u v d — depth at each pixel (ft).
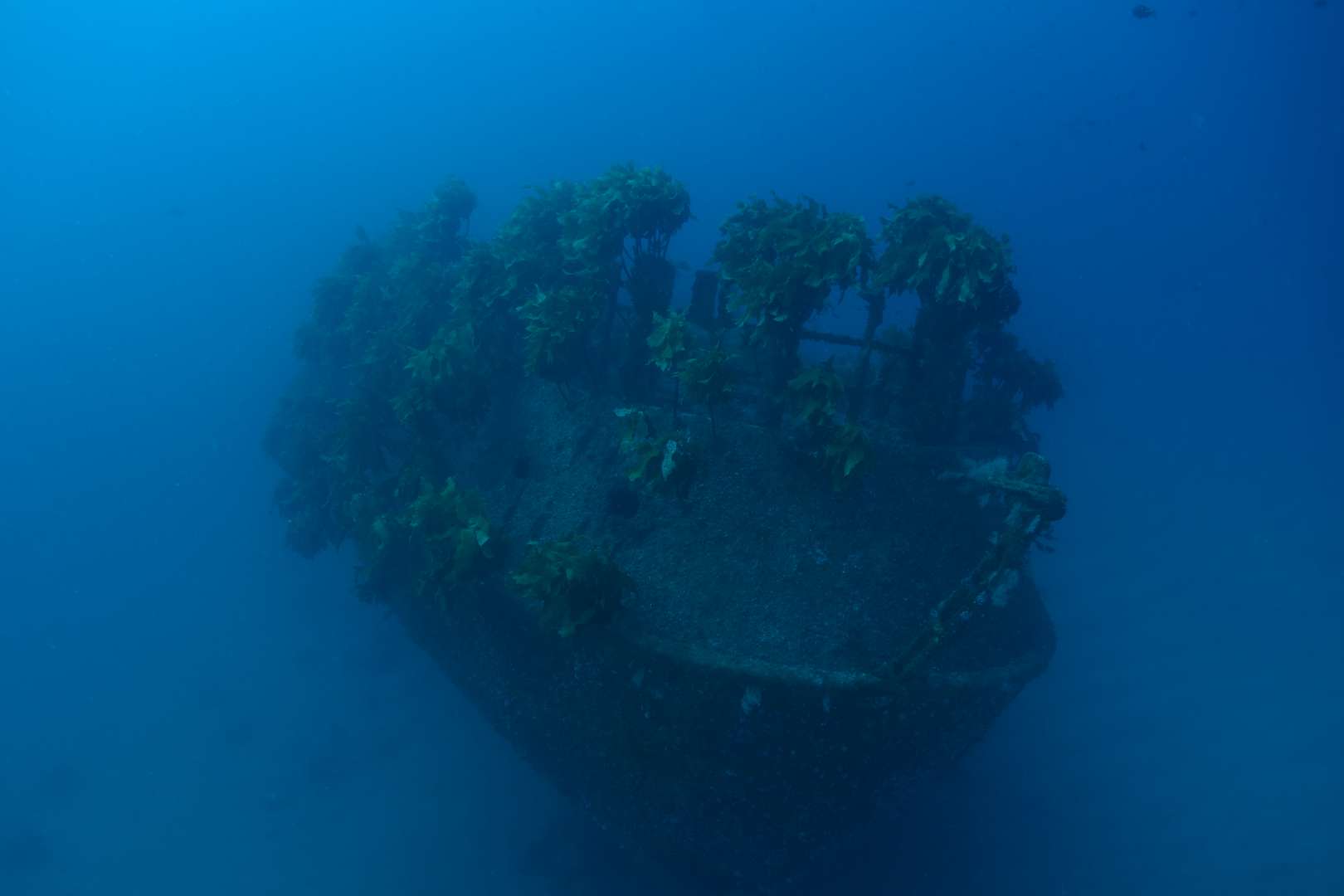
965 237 37.11
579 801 42.04
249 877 61.46
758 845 36.19
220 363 145.79
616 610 31.86
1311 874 55.11
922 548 36.11
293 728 77.15
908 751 34.17
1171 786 64.23
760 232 39.70
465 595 40.22
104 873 63.87
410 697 78.48
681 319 36.70
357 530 47.78
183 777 73.05
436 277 55.83
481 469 46.19
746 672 30.81
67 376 145.38
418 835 62.34
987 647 36.91
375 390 52.70
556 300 41.16
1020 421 47.52
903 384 42.11
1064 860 56.44
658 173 43.88
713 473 36.35
